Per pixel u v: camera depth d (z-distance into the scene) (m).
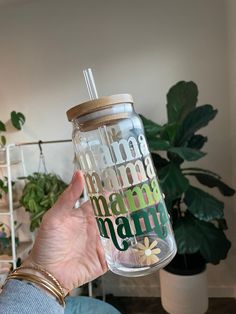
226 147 1.73
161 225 0.40
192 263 1.56
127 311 1.81
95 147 0.39
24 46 1.87
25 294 0.45
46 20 1.83
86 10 1.78
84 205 0.57
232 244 1.78
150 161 0.41
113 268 0.41
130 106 0.40
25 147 1.96
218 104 1.70
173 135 1.45
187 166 1.77
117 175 0.38
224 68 1.67
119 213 0.38
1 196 1.87
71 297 1.35
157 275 1.92
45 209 1.67
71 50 1.82
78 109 0.38
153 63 1.75
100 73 1.80
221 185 1.47
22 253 1.83
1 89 1.93
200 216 1.29
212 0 1.63
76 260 0.54
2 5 1.84
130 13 1.74
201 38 1.67
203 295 1.49
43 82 1.89
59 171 1.94
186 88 1.49
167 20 1.70
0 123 1.92
